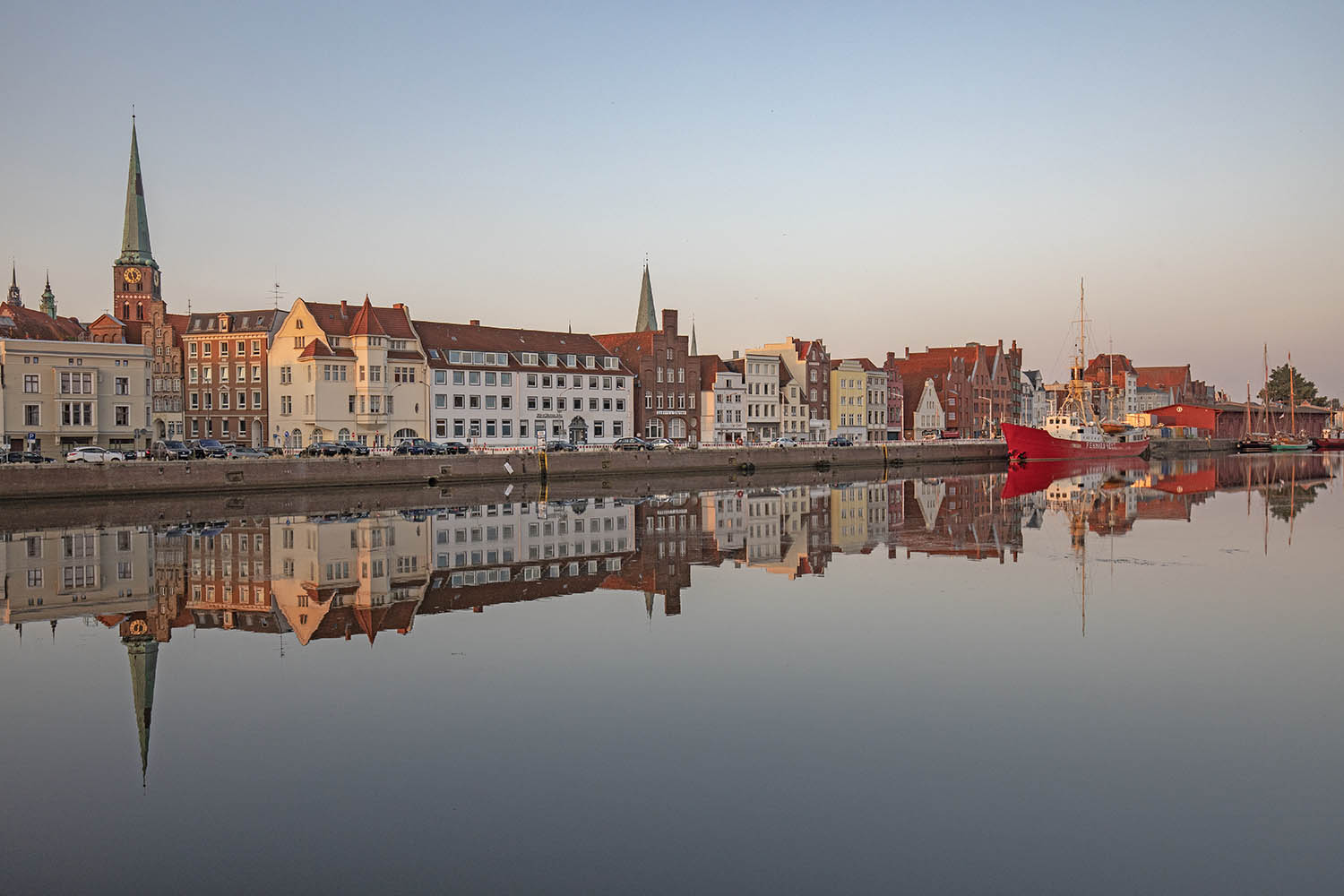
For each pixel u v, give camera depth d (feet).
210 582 128.57
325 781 61.00
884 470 422.00
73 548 160.97
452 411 378.73
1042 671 82.94
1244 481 325.62
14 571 138.31
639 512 223.30
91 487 241.35
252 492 267.59
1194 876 49.24
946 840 52.95
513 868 50.37
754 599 114.62
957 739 67.10
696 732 68.69
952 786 59.67
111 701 77.41
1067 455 470.80
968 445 493.77
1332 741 66.64
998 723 70.18
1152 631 96.68
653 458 362.94
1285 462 483.10
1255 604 109.19
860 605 110.22
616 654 89.25
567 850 52.13
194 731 69.97
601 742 66.95
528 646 92.68
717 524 195.00
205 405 378.12
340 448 308.19
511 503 249.34
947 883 48.70
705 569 137.49
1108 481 332.60
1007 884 48.62
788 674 82.43
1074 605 109.19
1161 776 61.05
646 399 442.91
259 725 71.10
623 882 49.01
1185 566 135.44
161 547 161.99
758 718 71.56
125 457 271.49
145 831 54.75
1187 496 257.55
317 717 72.69
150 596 119.65
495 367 391.24
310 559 148.56
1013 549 153.89
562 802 57.77
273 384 363.76
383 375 360.07
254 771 62.80
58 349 293.02
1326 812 56.03
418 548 160.45
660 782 60.34
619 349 451.94
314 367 349.82
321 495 270.05
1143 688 78.18
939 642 92.84
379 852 52.13
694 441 436.76
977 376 631.56
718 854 51.60
